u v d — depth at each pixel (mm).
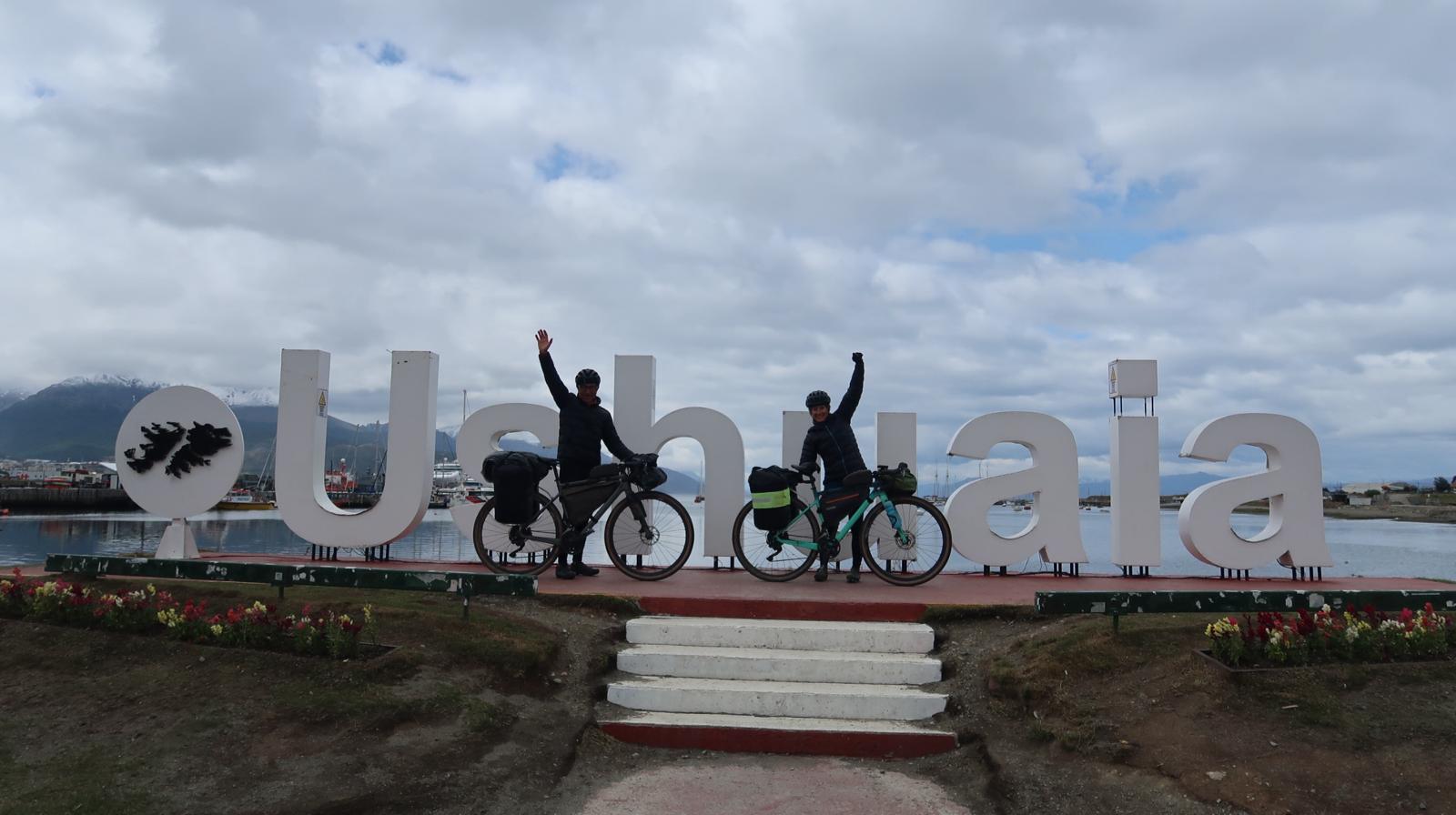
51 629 6184
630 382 9609
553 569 9016
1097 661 5648
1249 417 9133
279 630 5824
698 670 6301
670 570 8430
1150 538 9180
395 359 9625
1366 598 6047
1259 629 5422
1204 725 4836
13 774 4422
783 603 7066
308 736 4832
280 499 9609
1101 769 4711
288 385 9719
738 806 4648
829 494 8383
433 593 7223
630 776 5062
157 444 9695
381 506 9453
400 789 4422
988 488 9203
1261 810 4121
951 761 5250
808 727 5539
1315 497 9086
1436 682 5074
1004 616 6848
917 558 9094
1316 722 4715
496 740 5074
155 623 6148
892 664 6156
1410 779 4234
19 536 26047
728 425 9555
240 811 4137
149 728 4910
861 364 8727
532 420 9500
